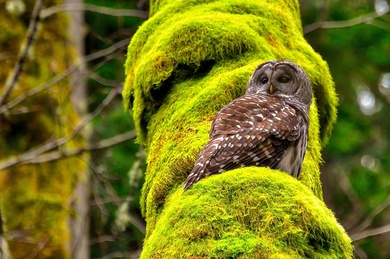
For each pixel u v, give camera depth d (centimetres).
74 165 1560
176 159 763
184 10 977
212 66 897
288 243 586
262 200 604
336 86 1850
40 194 1522
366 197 1834
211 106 827
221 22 912
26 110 1481
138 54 981
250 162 717
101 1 1730
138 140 923
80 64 1366
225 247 575
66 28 1614
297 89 838
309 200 609
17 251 1481
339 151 1812
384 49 1803
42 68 1562
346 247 607
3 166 1265
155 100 900
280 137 738
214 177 634
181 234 599
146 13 1477
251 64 875
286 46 963
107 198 1522
